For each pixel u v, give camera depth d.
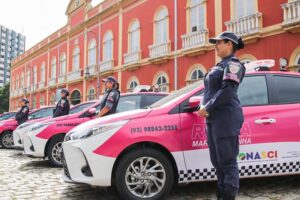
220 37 3.79
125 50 22.64
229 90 3.57
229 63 3.62
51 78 34.56
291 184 5.31
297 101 4.98
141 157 4.38
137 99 7.58
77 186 5.52
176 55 18.28
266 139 4.66
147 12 20.66
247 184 5.34
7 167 7.63
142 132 4.37
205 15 16.75
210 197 4.68
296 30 12.68
